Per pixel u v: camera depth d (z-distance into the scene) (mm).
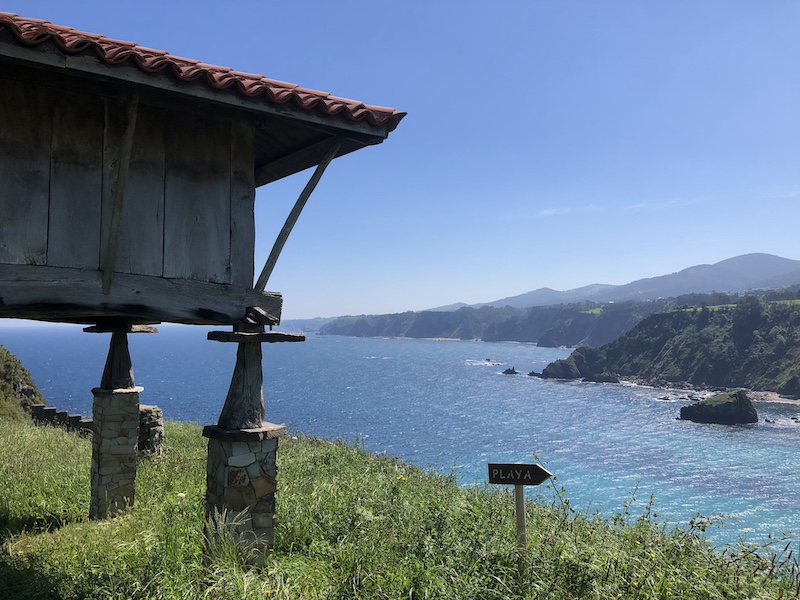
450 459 45125
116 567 5797
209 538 5770
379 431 61500
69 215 5164
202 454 14008
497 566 5672
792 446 53688
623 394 107125
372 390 111438
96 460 9234
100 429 9164
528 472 6242
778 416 77375
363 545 6375
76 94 5250
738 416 70250
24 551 7203
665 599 5262
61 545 7258
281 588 5180
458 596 5117
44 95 5113
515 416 75750
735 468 42906
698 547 6750
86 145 5277
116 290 5332
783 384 103562
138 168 5508
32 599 5480
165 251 5602
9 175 4922
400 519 7191
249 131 6137
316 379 137000
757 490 35656
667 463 44875
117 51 4480
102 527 7988
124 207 5410
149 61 4586
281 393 104438
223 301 5879
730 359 120188
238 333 5785
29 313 5336
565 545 6168
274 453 6070
